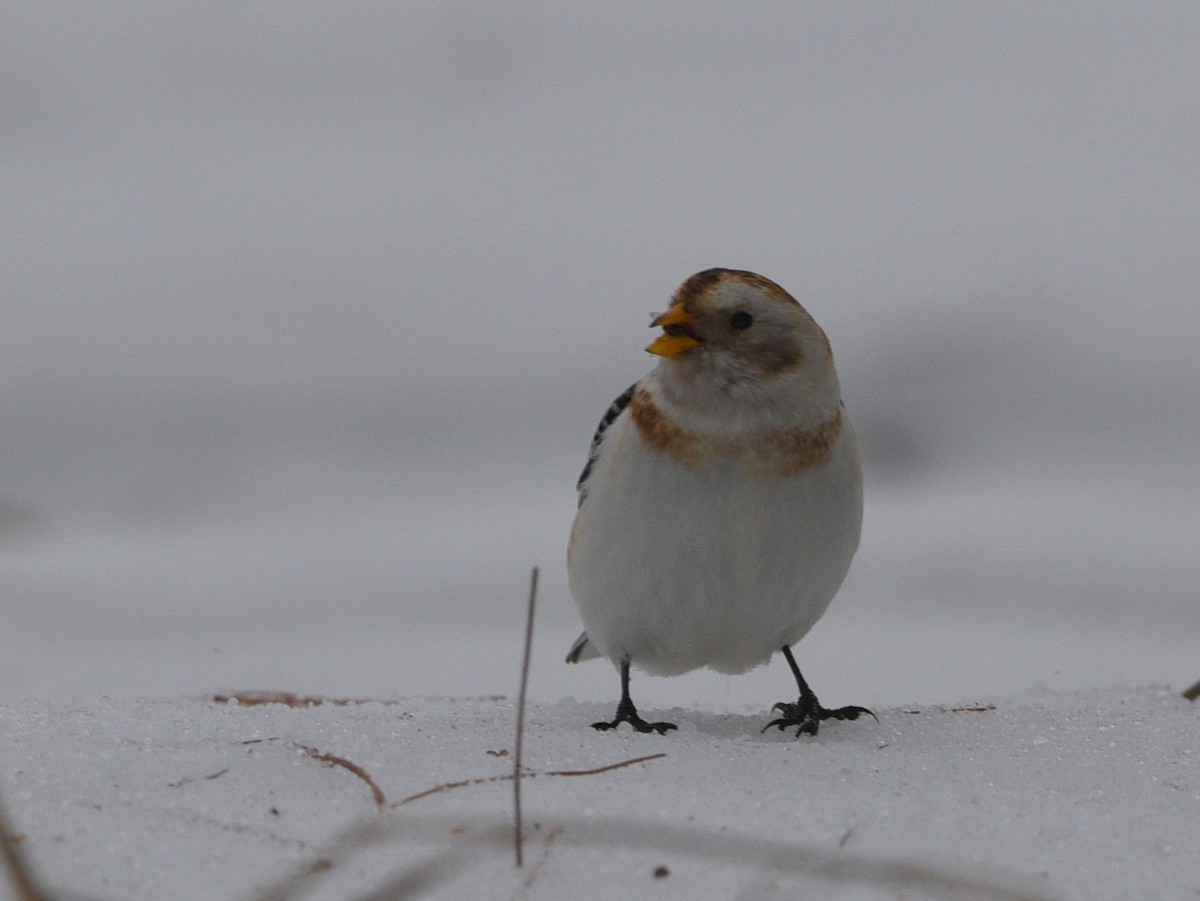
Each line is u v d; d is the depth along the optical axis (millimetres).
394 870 4105
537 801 4641
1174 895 4105
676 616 6512
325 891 3977
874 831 4461
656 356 6469
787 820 4531
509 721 6012
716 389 6230
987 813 4723
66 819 4430
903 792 5004
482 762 5191
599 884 4051
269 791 4773
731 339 6219
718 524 6281
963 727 6215
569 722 6484
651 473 6312
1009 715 6484
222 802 4648
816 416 6344
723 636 6609
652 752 5395
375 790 4793
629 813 4531
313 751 5215
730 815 4555
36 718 5727
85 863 4113
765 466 6250
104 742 5289
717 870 4129
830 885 4051
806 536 6371
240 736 5527
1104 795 5164
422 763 5148
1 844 3762
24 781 4785
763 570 6371
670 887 4039
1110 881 4180
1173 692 7273
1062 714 6484
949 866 4215
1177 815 4879
